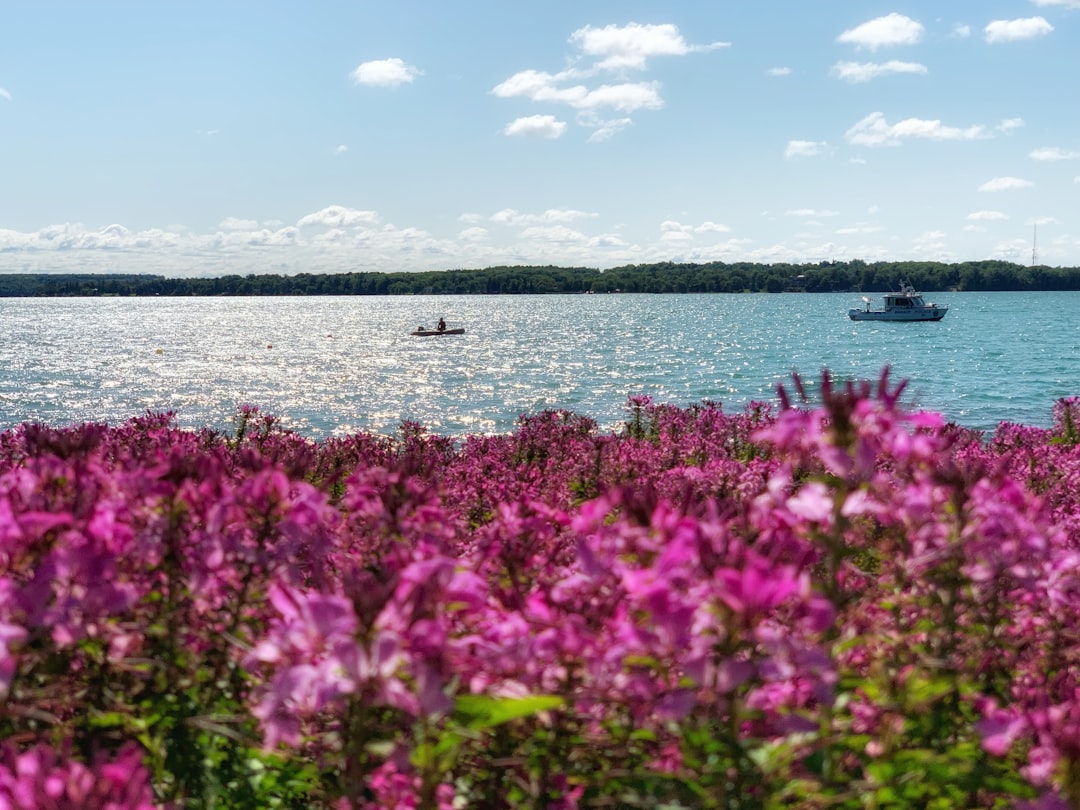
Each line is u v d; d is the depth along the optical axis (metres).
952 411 43.81
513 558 3.62
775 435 3.27
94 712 3.05
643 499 3.36
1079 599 3.65
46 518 2.97
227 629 3.36
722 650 2.57
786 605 3.13
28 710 2.68
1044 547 3.31
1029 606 3.76
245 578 3.47
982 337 119.94
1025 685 3.50
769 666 2.51
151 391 56.53
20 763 2.27
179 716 3.25
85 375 68.00
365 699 2.44
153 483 3.46
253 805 3.24
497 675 2.72
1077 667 3.61
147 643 3.32
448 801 2.97
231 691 3.38
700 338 121.19
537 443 12.30
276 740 2.69
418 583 2.63
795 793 2.77
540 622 3.00
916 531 3.32
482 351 96.88
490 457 10.87
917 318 156.88
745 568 2.72
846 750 3.15
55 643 2.96
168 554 3.43
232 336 128.62
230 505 3.51
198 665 3.33
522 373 70.94
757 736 3.03
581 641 2.76
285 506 3.58
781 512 3.21
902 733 3.10
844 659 3.40
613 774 2.75
